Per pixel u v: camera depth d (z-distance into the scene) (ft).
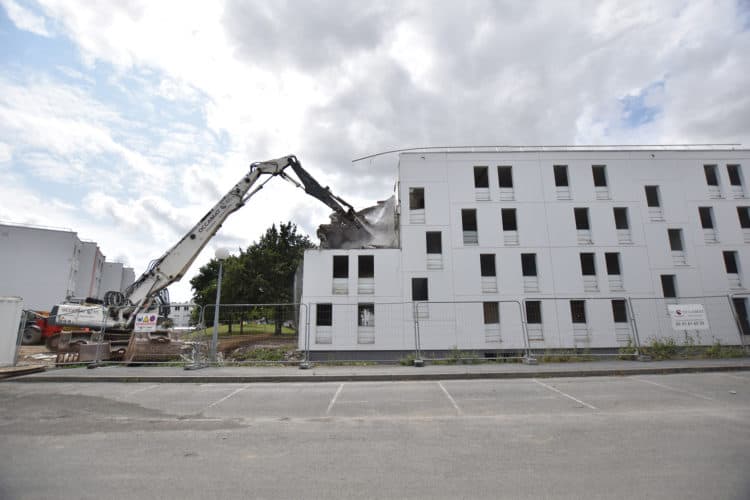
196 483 13.48
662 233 79.25
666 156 82.17
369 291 77.25
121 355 49.93
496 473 14.16
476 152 82.02
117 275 233.35
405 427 20.76
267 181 62.69
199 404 26.89
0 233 154.30
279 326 68.03
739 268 79.00
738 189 82.58
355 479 13.76
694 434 18.56
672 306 49.19
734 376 36.09
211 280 150.51
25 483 13.51
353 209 69.77
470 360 46.85
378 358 73.87
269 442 18.26
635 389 30.60
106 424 21.71
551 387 32.22
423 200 83.56
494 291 76.54
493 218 79.46
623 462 15.02
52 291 157.48
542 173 81.15
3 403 27.14
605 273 77.00
